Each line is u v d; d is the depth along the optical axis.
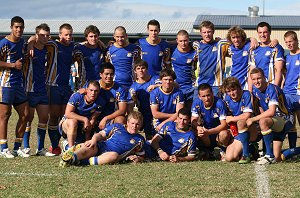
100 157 7.80
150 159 8.34
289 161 8.20
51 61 9.38
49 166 7.68
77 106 8.50
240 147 8.05
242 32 9.35
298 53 9.34
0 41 8.66
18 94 8.84
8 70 8.68
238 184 6.33
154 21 9.78
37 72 9.13
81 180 6.58
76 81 9.94
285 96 9.10
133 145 8.00
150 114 9.22
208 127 8.51
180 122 8.20
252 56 9.33
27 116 8.98
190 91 9.73
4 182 6.48
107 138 8.06
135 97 9.14
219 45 9.55
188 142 8.20
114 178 6.71
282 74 9.20
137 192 5.93
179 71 9.74
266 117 7.96
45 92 9.22
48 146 10.30
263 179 6.61
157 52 9.82
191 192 5.93
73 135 8.34
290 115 8.35
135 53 9.80
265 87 8.18
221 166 7.65
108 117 8.56
